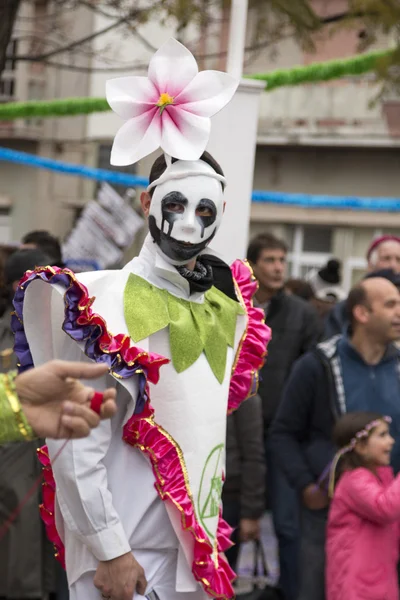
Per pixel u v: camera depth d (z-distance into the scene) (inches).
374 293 236.4
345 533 224.5
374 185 1054.4
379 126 1029.8
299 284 433.1
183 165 158.6
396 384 239.3
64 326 145.7
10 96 1008.9
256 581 273.9
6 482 242.8
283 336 289.3
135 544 154.3
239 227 216.5
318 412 239.9
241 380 171.3
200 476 155.7
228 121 215.2
